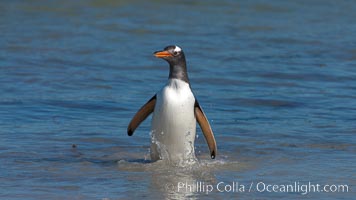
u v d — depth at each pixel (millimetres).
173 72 15664
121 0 48375
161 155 15953
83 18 41969
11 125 19312
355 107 22172
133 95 23812
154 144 15922
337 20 43344
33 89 24188
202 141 18219
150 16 43406
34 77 26125
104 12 44469
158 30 38625
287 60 30594
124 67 28828
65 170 15250
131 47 33594
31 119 20109
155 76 27219
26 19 40844
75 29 38156
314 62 30141
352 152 17047
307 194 13742
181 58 15633
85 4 46844
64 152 16812
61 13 43531
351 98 23500
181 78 15656
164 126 15609
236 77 26938
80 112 21172
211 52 32531
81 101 22547
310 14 45688
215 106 22234
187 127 15641
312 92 24391
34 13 43094
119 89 24719
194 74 27391
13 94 23297
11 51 31359
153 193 13633
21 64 28516
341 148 17422
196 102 15773
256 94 24016
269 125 19766
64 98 22922
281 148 17375
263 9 47312
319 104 22562
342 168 15586
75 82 25547
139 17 42875
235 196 13555
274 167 15703
